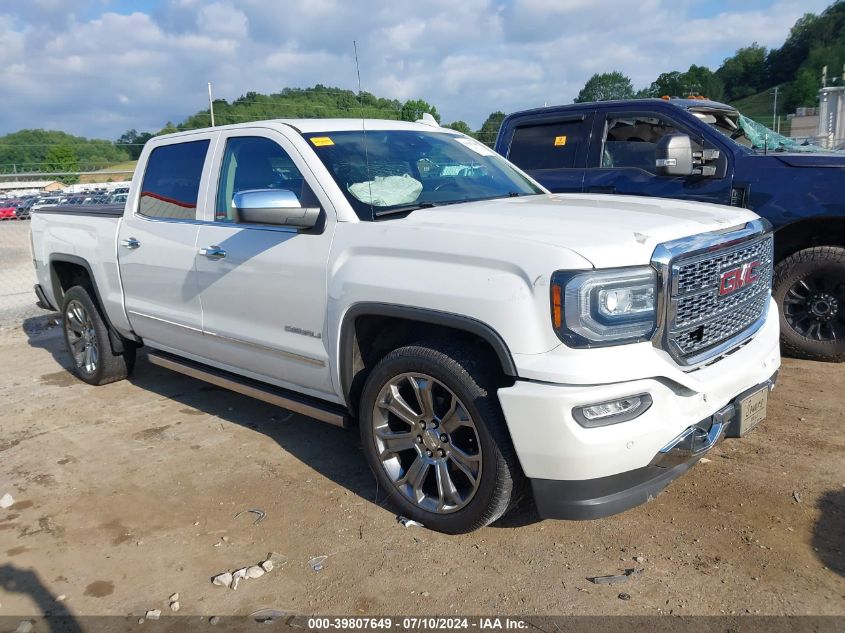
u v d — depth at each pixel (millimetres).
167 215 4668
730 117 6375
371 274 3254
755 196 5387
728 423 3117
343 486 3824
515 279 2791
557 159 6551
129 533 3447
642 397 2748
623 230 2908
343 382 3516
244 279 3961
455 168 4223
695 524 3252
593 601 2758
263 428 4719
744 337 3301
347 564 3090
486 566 3021
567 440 2678
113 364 5660
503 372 2943
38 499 3838
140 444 4535
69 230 5629
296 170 3791
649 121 6047
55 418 5098
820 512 3285
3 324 8461
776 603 2686
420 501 3314
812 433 4121
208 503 3709
